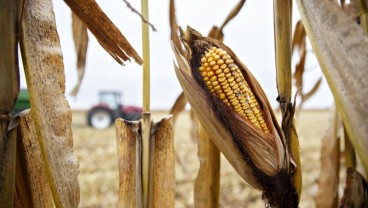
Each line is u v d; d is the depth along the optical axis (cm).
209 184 58
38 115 41
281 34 48
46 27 42
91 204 186
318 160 282
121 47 43
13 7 37
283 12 49
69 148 43
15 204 44
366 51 38
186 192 198
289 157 46
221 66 47
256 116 48
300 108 96
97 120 748
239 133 47
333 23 40
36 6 42
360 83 38
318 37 42
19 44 41
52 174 41
